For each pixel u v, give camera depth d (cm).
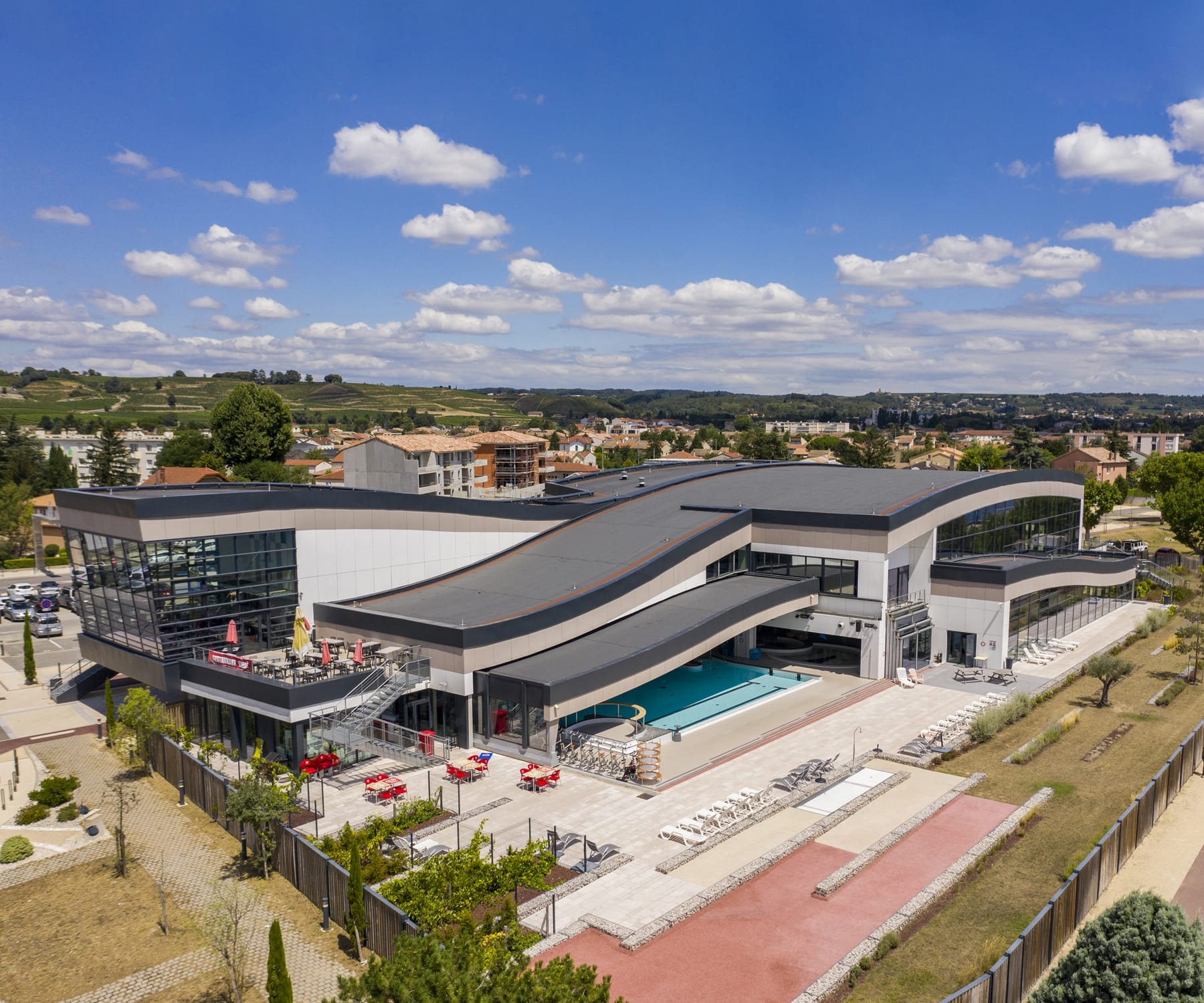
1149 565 8638
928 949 2478
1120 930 1930
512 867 2359
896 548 5388
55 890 2908
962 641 5722
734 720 4628
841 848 3120
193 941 2586
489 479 16200
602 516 6219
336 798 3606
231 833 3281
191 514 4272
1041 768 3891
